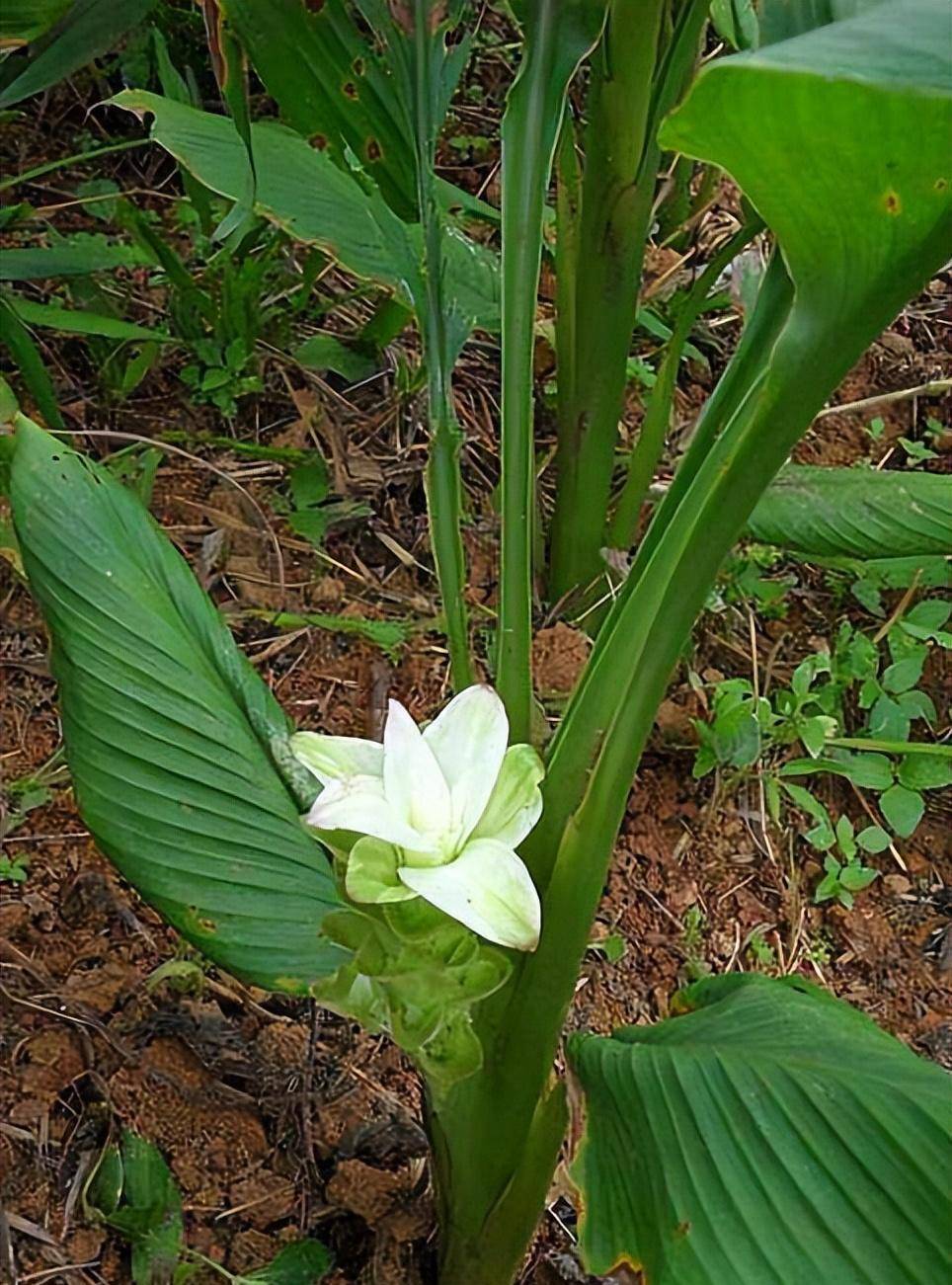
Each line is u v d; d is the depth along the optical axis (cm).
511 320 51
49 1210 67
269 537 99
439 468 57
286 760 60
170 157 125
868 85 29
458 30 128
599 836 51
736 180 35
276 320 109
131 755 58
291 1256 65
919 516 86
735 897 89
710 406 54
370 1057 74
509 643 54
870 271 37
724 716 91
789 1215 46
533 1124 57
